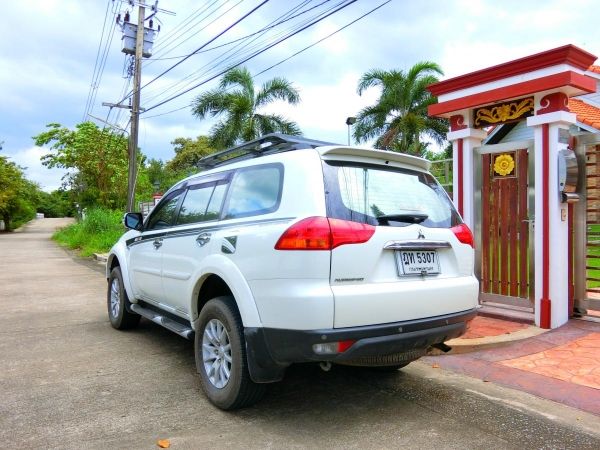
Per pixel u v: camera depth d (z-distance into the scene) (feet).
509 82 19.85
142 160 125.80
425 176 13.53
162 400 13.01
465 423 11.68
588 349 16.81
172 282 15.30
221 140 68.18
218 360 12.72
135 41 62.03
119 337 19.74
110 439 10.71
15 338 19.58
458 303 12.37
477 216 22.31
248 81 68.44
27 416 11.91
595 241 19.95
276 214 11.41
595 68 46.85
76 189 121.90
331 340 10.14
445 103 22.29
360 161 12.10
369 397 13.29
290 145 13.46
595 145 20.30
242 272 11.60
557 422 11.78
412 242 11.54
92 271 45.83
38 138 118.73
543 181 19.25
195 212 15.03
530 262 20.30
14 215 159.02
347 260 10.47
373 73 72.74
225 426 11.42
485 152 21.88
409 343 11.18
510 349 17.17
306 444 10.52
